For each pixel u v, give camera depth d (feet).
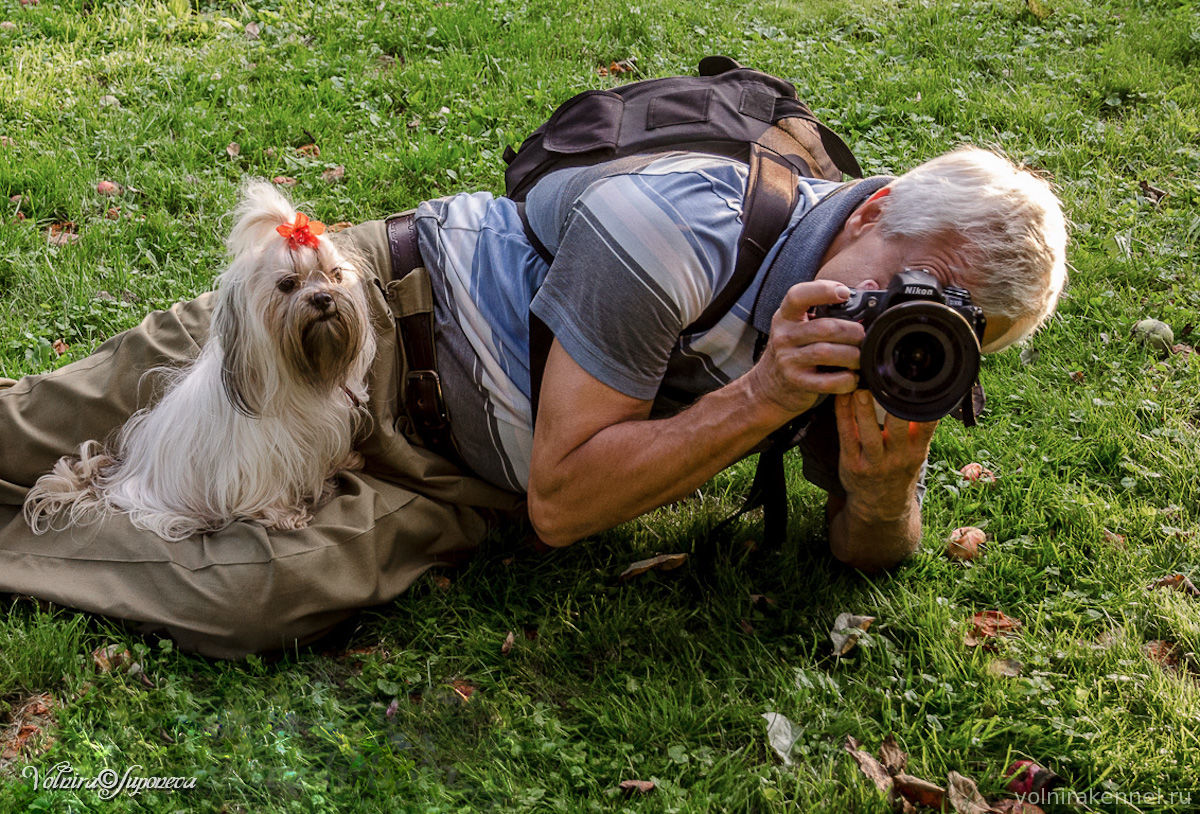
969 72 17.70
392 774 7.20
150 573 8.18
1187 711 7.72
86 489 8.80
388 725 7.80
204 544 8.31
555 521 8.03
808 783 7.27
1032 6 19.93
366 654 8.39
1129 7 20.54
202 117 15.07
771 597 8.91
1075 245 13.51
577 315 7.37
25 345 11.13
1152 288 12.93
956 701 7.88
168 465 8.64
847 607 8.81
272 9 19.03
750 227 7.38
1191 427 10.70
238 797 7.11
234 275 8.20
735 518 9.12
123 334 9.30
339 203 13.47
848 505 8.57
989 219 6.68
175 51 17.24
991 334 7.07
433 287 8.69
